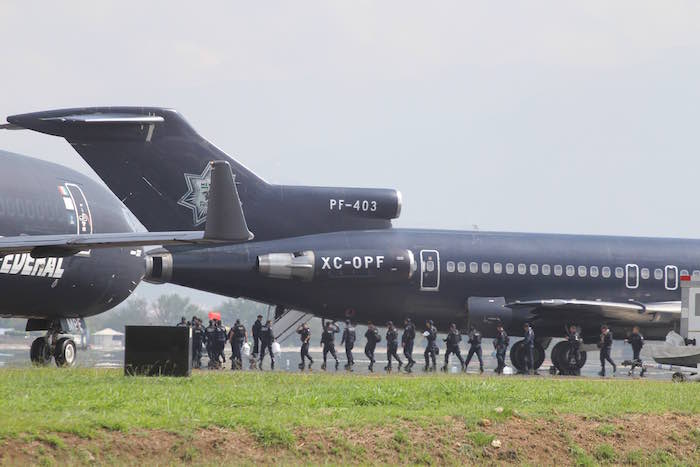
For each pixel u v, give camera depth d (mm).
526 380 88750
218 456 52812
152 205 114750
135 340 76625
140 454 51344
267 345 123438
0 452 48062
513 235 132375
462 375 106000
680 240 137500
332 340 124562
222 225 67688
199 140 116312
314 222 123125
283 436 55188
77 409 56156
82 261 99812
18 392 62062
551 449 61562
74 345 109125
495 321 127125
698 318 107125
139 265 109938
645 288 132750
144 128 113188
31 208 94750
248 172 121000
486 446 60156
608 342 125812
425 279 125812
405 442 58250
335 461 54625
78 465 48688
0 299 94250
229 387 70000
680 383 94500
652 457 62469
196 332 121750
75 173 105688
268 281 120188
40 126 109438
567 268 130875
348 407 64938
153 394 63188
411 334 125438
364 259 121750
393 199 125250
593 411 67875
